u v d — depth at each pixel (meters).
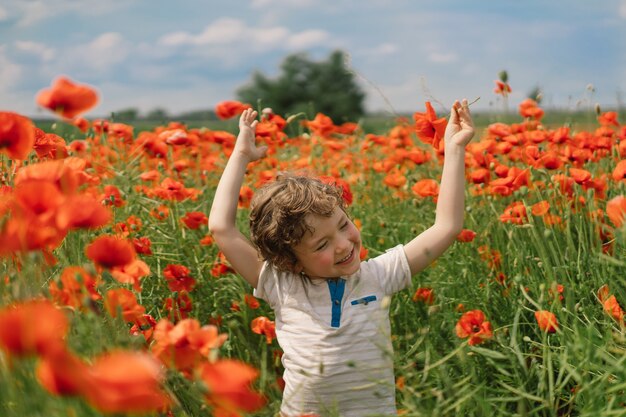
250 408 1.50
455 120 2.77
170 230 3.75
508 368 2.73
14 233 1.77
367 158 6.01
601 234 3.35
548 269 2.75
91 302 1.83
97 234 3.26
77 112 2.15
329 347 2.48
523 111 4.92
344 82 35.50
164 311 3.22
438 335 2.57
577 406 2.47
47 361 1.33
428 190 3.75
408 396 2.05
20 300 1.77
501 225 3.71
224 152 5.20
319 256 2.50
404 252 2.66
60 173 2.08
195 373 1.83
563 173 3.92
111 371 1.29
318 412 2.48
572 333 2.58
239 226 3.88
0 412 1.57
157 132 5.56
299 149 6.40
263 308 3.38
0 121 2.06
